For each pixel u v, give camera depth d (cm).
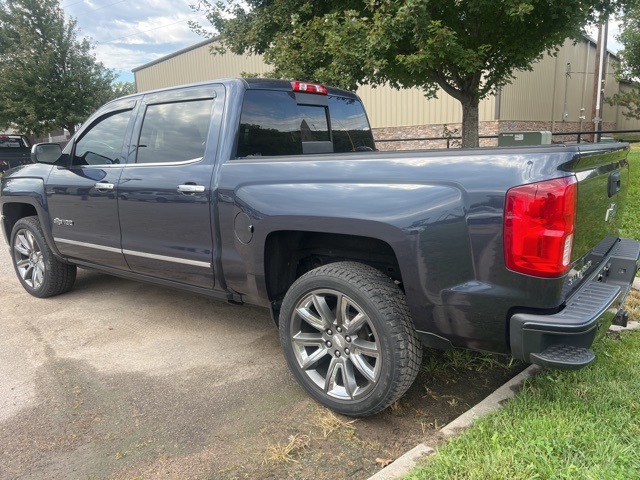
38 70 2083
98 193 396
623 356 306
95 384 320
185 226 337
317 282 270
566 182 209
